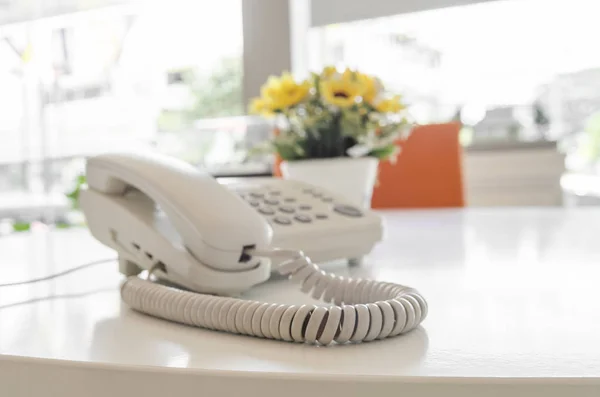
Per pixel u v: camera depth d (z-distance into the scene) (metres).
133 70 3.46
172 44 3.41
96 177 0.65
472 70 3.13
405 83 3.21
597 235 0.99
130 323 0.48
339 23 3.13
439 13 3.12
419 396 0.32
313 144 1.17
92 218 0.67
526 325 0.43
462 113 3.16
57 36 3.51
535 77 3.07
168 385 0.35
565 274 0.64
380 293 0.48
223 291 0.55
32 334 0.45
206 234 0.53
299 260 0.53
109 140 3.49
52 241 1.20
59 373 0.37
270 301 0.54
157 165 0.59
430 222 1.34
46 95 3.52
